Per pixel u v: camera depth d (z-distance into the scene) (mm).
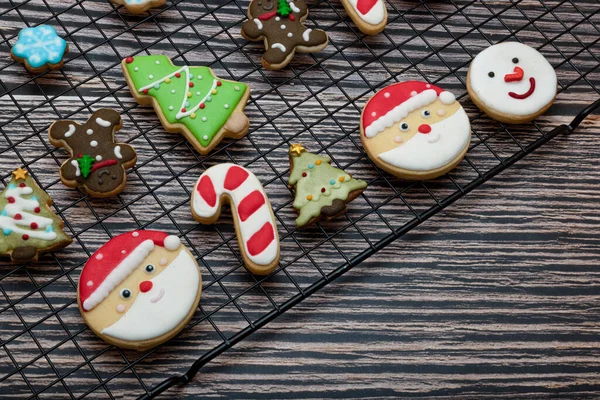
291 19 672
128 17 686
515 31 682
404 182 653
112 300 601
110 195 631
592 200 659
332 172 637
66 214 635
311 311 626
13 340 606
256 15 675
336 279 633
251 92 672
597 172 666
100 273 603
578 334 629
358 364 617
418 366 618
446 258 641
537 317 631
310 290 611
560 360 624
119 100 665
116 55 677
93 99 665
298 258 620
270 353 616
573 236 650
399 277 635
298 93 674
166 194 644
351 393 612
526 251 646
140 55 675
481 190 658
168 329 598
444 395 614
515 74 658
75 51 675
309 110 671
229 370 612
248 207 622
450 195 646
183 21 688
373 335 623
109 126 642
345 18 693
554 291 638
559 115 678
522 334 627
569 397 617
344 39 689
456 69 672
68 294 619
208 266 622
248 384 610
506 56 666
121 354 605
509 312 631
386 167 641
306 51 671
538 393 617
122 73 672
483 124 670
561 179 663
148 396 587
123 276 603
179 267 609
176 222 637
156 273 606
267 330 620
